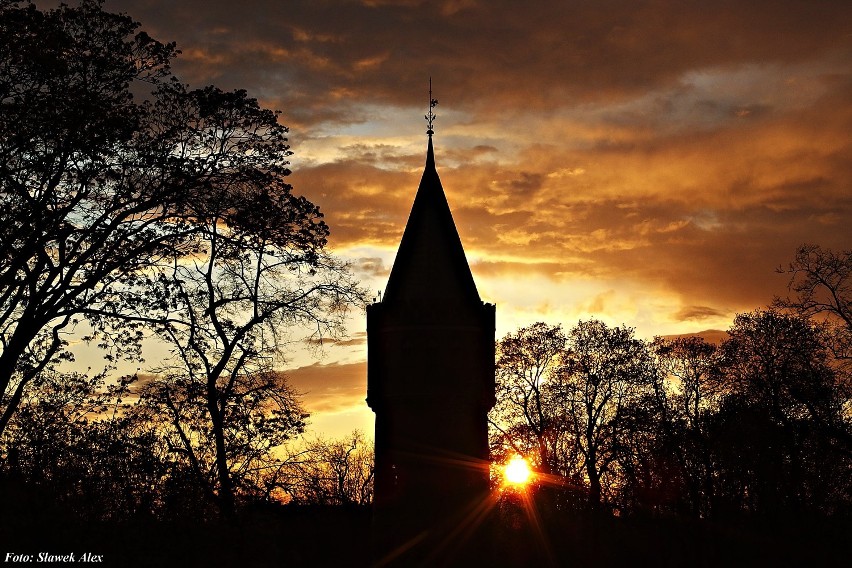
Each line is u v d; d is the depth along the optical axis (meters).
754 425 51.22
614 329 62.44
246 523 29.48
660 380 61.06
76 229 30.55
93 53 30.89
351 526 43.44
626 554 58.81
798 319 51.94
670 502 57.38
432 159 47.56
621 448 59.03
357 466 60.53
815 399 49.03
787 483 51.09
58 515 27.33
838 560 49.50
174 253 31.72
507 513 58.53
